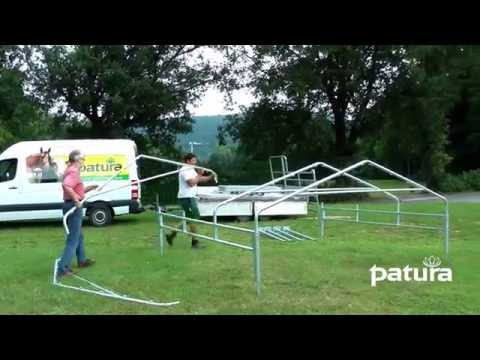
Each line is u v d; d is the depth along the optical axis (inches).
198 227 633.6
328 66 1196.5
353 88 1208.8
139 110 1115.3
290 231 558.6
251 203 705.0
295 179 911.7
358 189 375.2
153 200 1177.4
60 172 672.4
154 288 309.4
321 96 1258.6
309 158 1274.6
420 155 1492.4
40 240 549.3
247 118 1274.6
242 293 295.9
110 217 674.2
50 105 1101.1
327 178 344.2
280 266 362.3
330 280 322.3
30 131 1082.7
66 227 339.6
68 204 347.9
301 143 1261.1
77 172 351.6
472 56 1430.9
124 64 1088.2
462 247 438.0
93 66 1041.5
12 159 666.2
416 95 1246.3
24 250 459.8
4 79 1024.2
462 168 1782.7
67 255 342.6
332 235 542.0
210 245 458.3
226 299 285.1
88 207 667.4
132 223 699.4
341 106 1272.1
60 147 676.7
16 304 278.8
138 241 518.9
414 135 1402.6
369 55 1206.3
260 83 1201.4
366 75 1229.1
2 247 495.2
